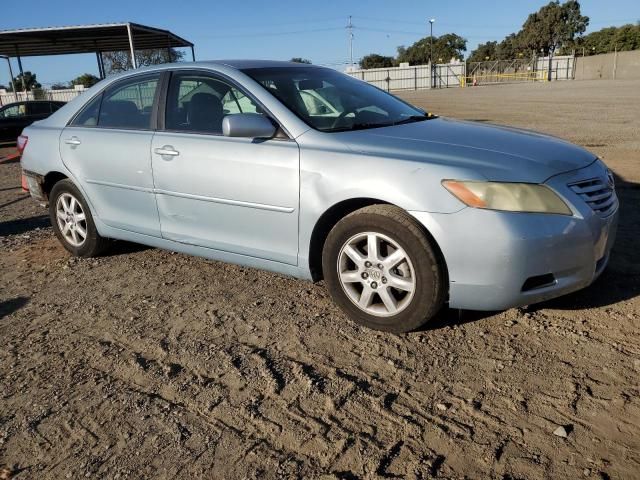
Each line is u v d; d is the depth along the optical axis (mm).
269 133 3604
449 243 3008
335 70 4754
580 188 3131
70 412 2803
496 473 2232
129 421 2707
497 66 63812
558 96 26172
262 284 4285
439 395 2750
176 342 3443
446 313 3580
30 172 5324
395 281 3238
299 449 2445
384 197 3160
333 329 3479
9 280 4742
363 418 2617
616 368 2867
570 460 2273
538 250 2949
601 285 3840
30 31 18109
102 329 3689
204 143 3957
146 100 4477
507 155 3191
